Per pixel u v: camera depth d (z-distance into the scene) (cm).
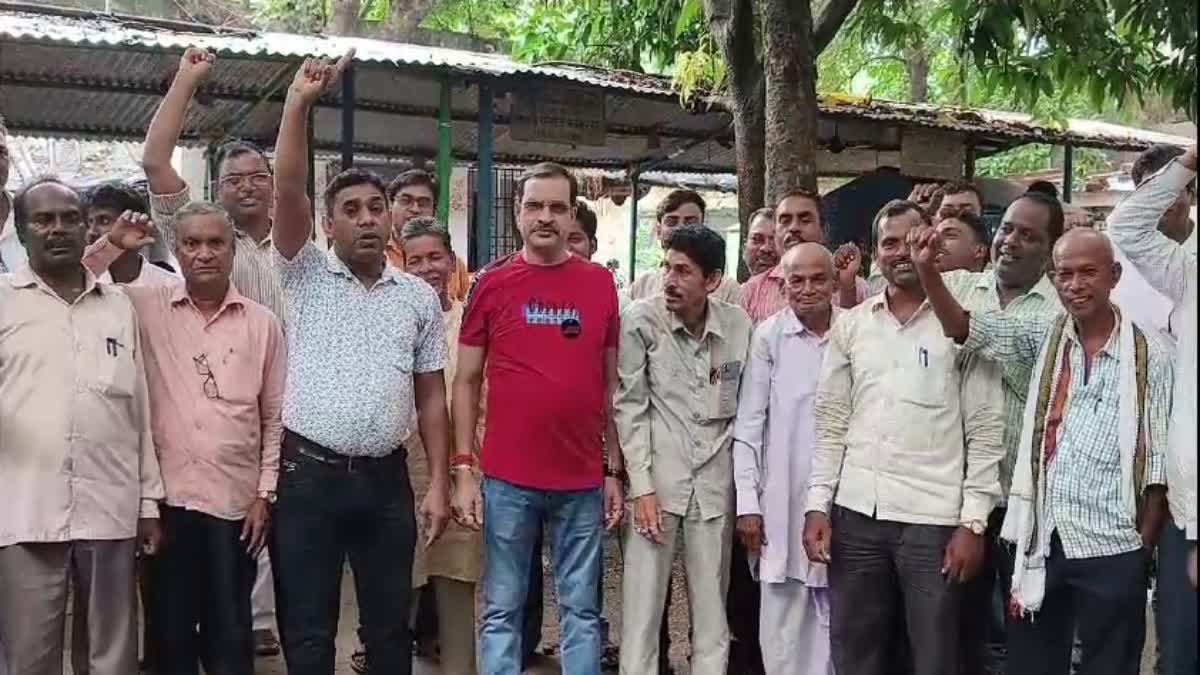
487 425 386
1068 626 346
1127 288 407
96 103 791
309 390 357
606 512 401
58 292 349
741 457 404
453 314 457
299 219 356
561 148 972
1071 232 334
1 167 409
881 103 933
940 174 968
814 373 401
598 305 386
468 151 968
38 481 338
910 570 359
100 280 368
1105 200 1219
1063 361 340
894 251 368
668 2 822
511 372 380
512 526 380
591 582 387
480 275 401
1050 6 682
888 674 381
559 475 379
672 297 397
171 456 369
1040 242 385
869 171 995
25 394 338
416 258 448
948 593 355
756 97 660
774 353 406
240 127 879
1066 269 330
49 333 342
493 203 1038
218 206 384
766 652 408
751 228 542
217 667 376
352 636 505
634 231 1129
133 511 357
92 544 347
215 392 370
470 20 1448
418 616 480
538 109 764
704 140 955
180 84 385
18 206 345
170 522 370
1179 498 305
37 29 604
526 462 378
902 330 370
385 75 761
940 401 360
